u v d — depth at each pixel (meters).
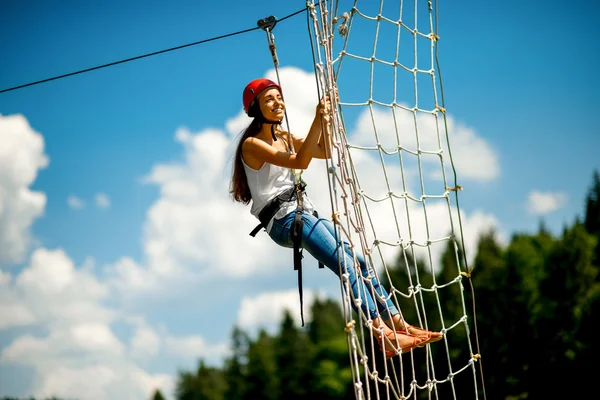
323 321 78.75
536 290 44.78
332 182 6.34
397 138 7.11
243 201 7.27
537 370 43.28
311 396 72.38
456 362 43.88
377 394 6.29
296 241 6.86
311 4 6.63
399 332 6.73
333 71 6.73
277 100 7.23
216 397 89.81
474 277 47.28
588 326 43.12
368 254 6.55
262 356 74.44
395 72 7.20
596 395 42.56
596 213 58.94
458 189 7.27
